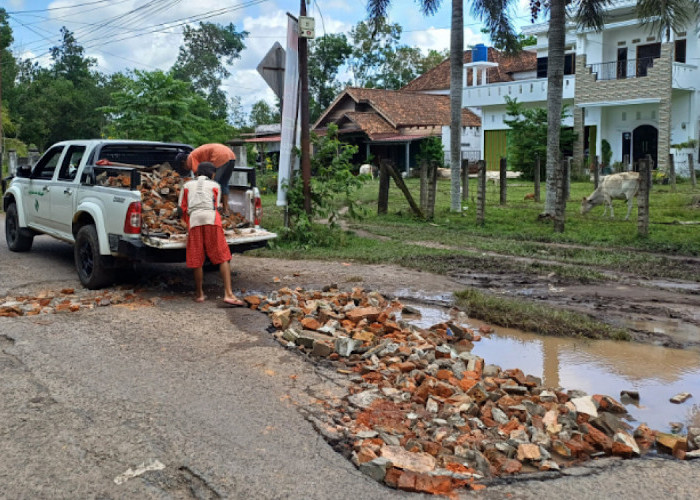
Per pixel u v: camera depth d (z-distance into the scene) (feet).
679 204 61.72
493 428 14.78
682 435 14.80
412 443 13.62
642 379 18.37
